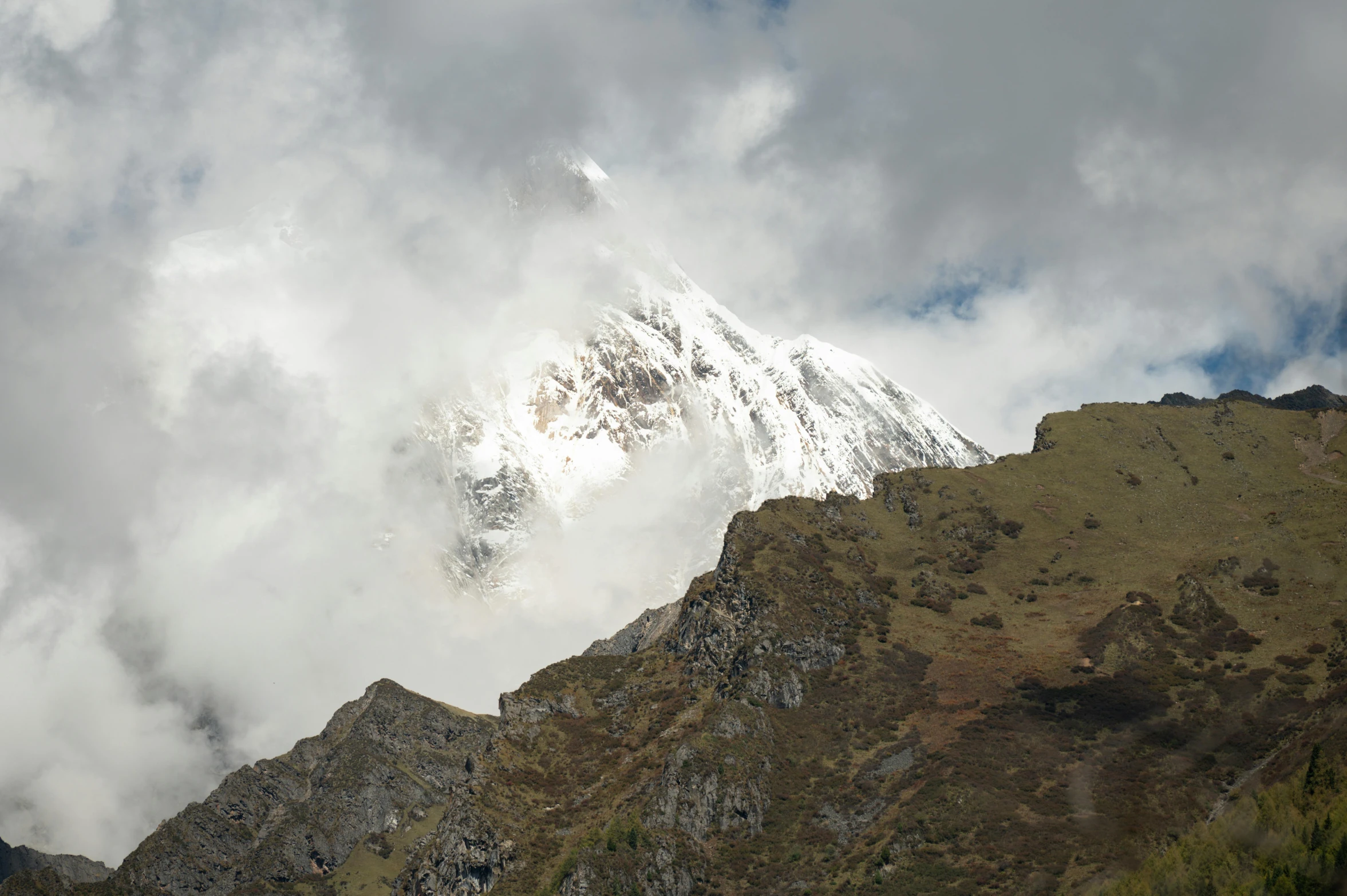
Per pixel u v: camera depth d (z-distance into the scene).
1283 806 149.62
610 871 191.38
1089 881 164.38
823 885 184.38
